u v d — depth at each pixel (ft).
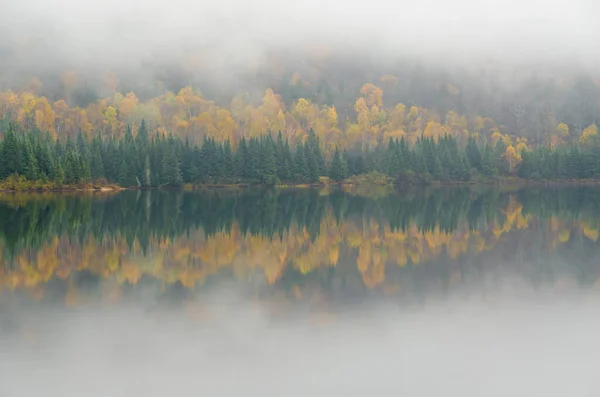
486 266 152.76
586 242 190.70
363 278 139.23
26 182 365.81
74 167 388.16
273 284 132.98
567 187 501.15
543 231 216.33
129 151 434.71
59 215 252.83
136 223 235.20
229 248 179.73
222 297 121.49
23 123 622.13
